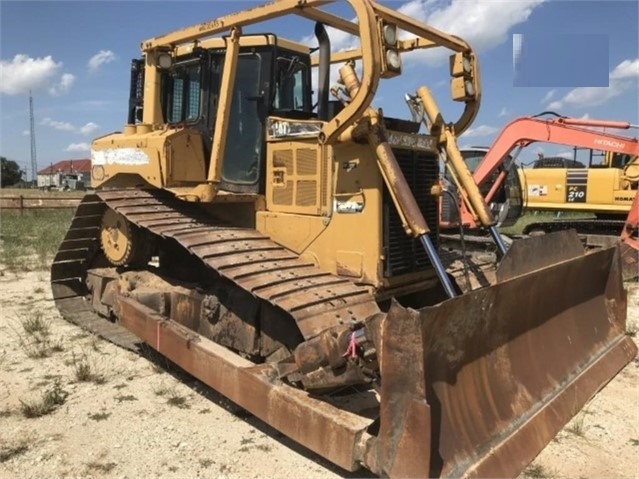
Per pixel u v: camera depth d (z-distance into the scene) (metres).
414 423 2.81
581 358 4.54
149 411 4.36
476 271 5.13
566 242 4.49
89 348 5.68
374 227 4.16
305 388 3.58
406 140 4.39
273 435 4.04
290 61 5.31
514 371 3.78
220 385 4.07
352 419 3.26
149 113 5.68
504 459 3.21
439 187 4.58
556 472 3.66
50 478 3.46
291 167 4.66
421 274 4.56
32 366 5.20
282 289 3.89
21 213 19.27
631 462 3.80
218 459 3.72
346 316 3.74
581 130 10.16
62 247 6.56
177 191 4.92
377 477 3.50
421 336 2.80
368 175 4.16
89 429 4.07
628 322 6.88
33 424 4.12
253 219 4.96
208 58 5.27
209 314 4.76
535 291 4.02
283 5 4.18
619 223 10.94
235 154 5.09
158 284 5.41
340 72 4.34
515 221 11.61
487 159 10.66
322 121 4.45
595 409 4.56
